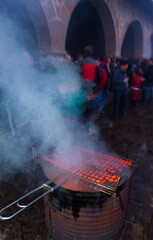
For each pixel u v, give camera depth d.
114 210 1.35
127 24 8.54
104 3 6.61
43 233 1.65
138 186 2.21
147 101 6.65
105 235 1.43
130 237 1.61
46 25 4.70
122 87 4.53
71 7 5.30
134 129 4.07
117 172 1.50
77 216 1.33
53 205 1.41
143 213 1.83
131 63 7.04
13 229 1.68
